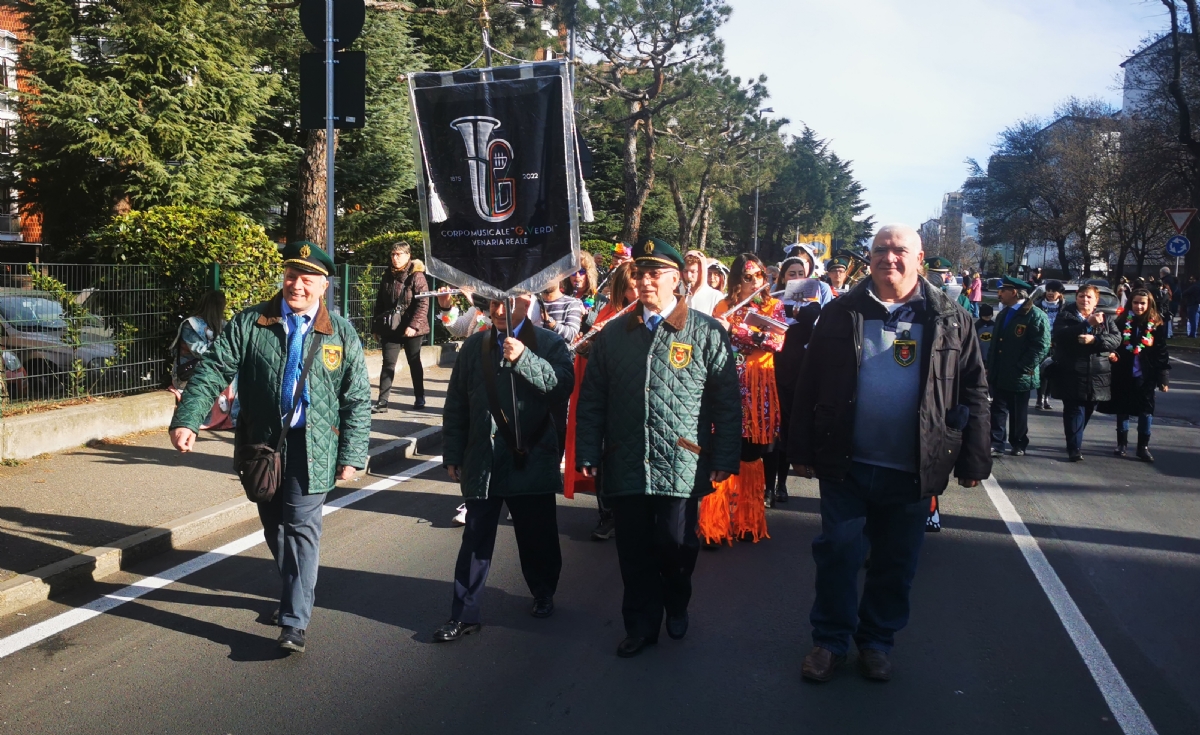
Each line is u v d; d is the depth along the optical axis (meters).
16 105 21.31
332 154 8.62
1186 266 34.19
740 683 4.18
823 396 4.20
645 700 3.99
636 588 4.48
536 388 4.54
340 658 4.38
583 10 29.92
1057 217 51.00
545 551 4.88
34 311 8.44
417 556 5.97
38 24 20.70
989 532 6.88
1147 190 34.62
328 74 8.55
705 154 38.62
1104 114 49.16
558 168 4.46
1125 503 7.89
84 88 20.02
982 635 4.81
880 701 4.02
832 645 4.25
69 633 4.62
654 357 4.38
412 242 19.12
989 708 3.97
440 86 4.55
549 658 4.42
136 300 9.43
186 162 20.70
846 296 4.28
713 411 4.49
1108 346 9.54
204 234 10.12
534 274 4.48
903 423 4.12
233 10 16.70
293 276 4.36
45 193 21.41
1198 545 6.59
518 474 4.65
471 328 6.20
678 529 4.42
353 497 7.53
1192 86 31.70
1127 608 5.25
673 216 53.59
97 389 9.03
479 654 4.45
